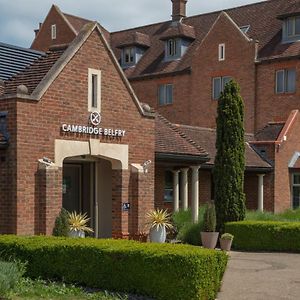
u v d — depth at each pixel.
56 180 15.76
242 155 21.48
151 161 18.98
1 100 15.32
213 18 40.38
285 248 20.42
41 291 10.59
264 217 22.62
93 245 11.62
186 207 22.61
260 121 34.06
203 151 21.91
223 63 35.66
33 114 15.42
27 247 12.12
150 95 39.03
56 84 16.03
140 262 10.94
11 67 19.89
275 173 27.83
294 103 32.75
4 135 15.23
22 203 15.13
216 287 11.31
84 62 16.83
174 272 10.55
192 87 36.91
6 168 15.21
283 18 34.22
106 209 19.61
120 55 42.41
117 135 17.83
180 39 38.56
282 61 33.28
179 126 25.88
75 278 11.65
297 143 29.45
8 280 10.22
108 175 19.69
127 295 10.80
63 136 16.20
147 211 18.61
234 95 21.33
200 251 10.86
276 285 13.20
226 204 21.25
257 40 35.38
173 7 42.31
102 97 17.36
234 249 20.97
